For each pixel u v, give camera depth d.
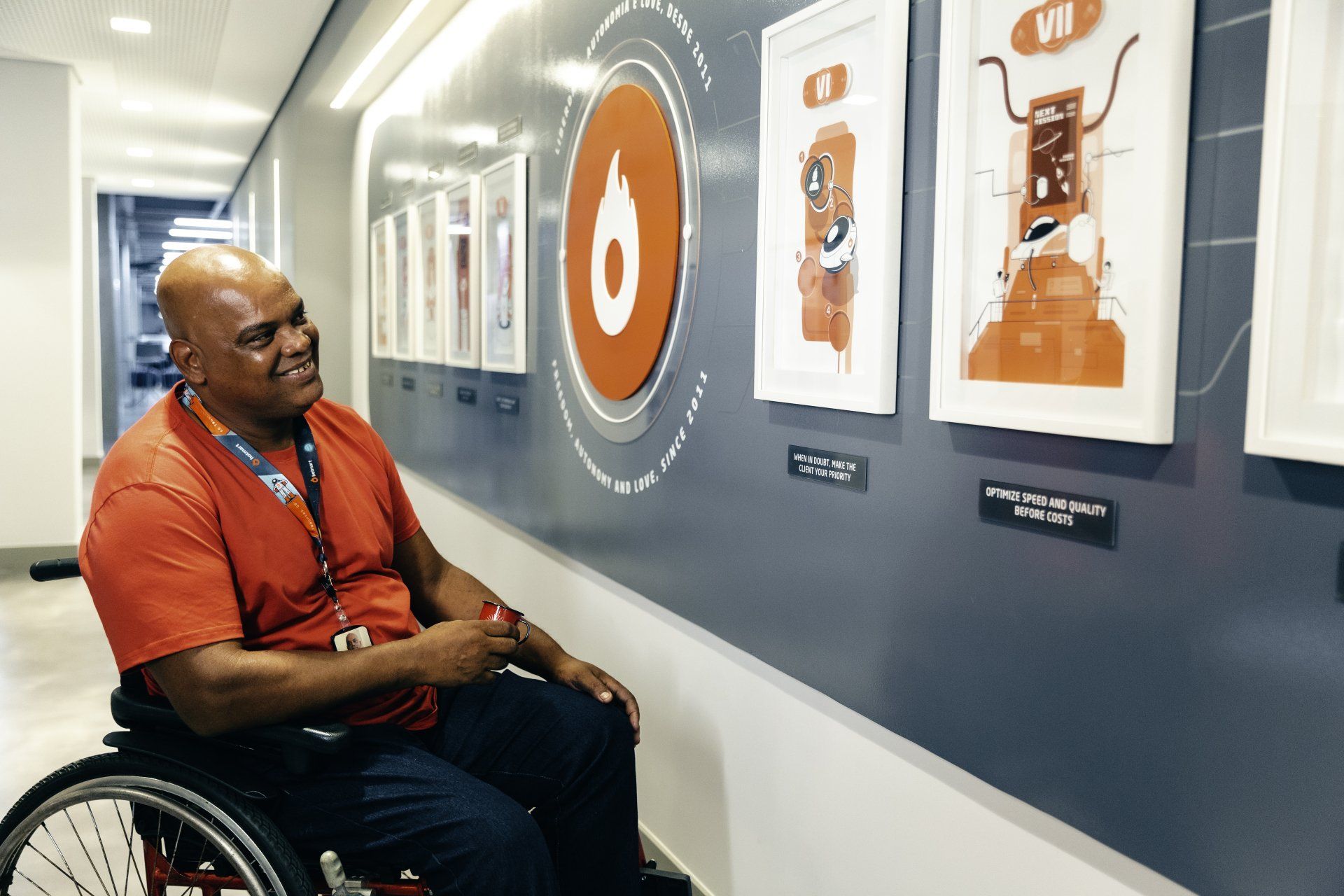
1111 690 1.23
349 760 1.56
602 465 2.72
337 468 1.78
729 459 2.07
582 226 2.78
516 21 3.34
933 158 1.49
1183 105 1.09
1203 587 1.11
